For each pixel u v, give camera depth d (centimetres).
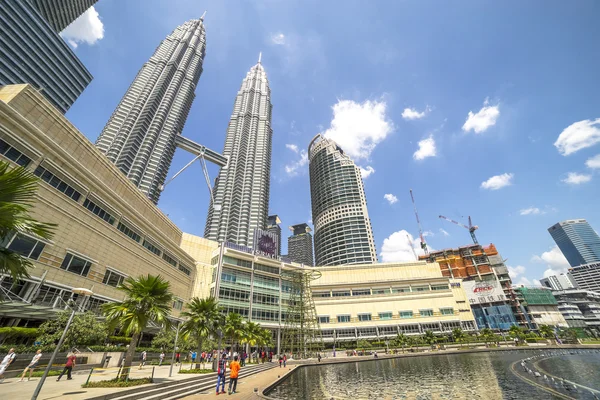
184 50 19975
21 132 2691
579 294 17350
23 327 2453
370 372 3681
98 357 2705
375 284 9469
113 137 14100
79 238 3269
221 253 7175
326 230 18862
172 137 16112
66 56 12575
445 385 2580
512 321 11344
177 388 1884
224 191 18375
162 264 5134
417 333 8469
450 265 14962
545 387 2377
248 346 5612
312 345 7244
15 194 884
